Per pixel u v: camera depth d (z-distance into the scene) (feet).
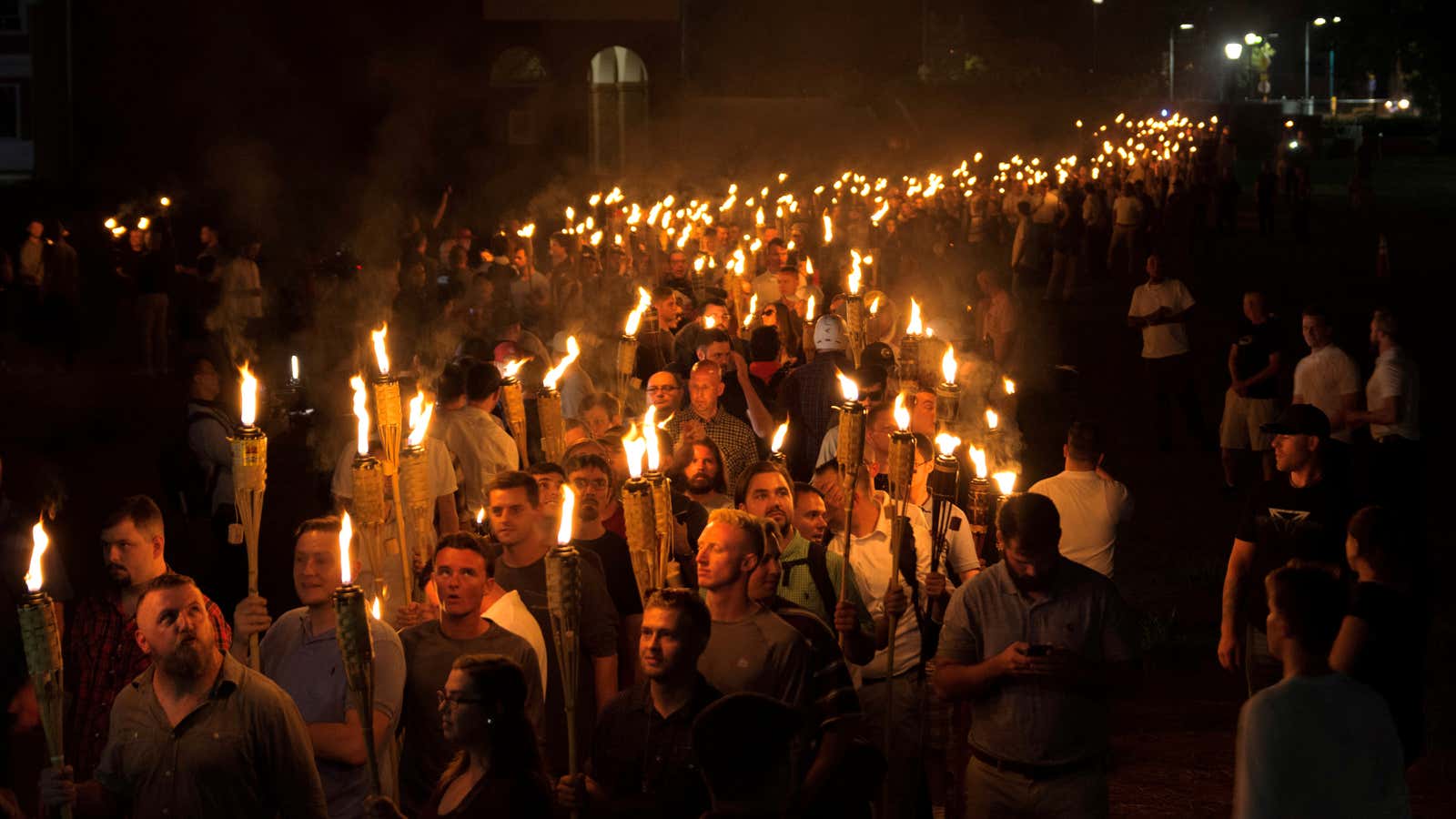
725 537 16.40
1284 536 21.01
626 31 148.77
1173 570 38.04
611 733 15.24
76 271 74.08
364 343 56.29
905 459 16.37
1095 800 16.79
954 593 17.72
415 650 17.29
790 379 32.89
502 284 57.98
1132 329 84.12
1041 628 16.94
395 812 13.16
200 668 14.67
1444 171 208.33
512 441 27.02
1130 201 107.45
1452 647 30.83
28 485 46.80
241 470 14.92
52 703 13.25
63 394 64.75
